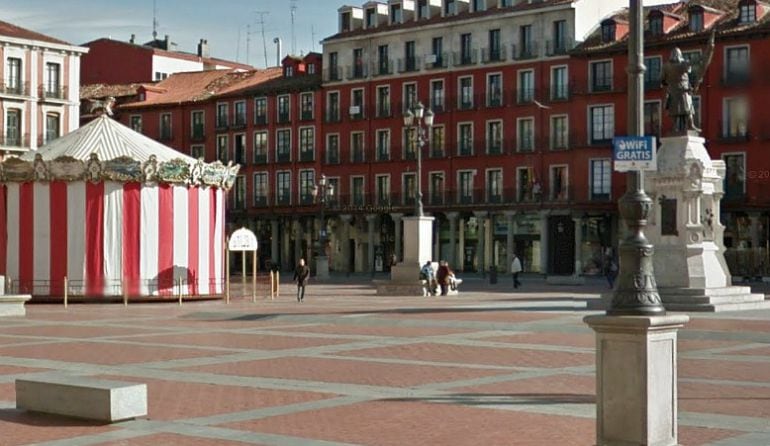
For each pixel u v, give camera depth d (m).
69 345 22.98
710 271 31.92
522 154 81.38
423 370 17.75
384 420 12.76
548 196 79.88
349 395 14.87
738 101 71.50
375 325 28.34
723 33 72.00
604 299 34.00
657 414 9.84
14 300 34.22
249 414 13.27
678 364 18.42
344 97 91.75
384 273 88.56
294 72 96.75
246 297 46.69
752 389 15.23
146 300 43.94
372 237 90.00
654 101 75.25
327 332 26.08
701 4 75.38
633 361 9.79
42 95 81.69
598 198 76.94
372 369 17.95
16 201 44.22
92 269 43.62
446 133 85.56
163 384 16.17
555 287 57.69
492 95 83.25
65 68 83.50
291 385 15.96
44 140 81.94
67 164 43.41
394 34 88.88
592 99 77.62
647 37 75.69
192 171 45.28
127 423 12.70
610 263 57.72
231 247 43.19
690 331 24.12
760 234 70.94
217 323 30.03
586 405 13.85
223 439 11.63
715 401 14.11
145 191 44.34
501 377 16.72
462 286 59.75
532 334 24.94
